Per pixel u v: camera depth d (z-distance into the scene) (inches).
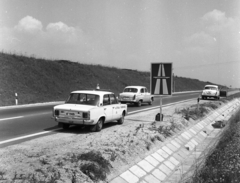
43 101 1059.3
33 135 372.5
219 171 251.1
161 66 526.0
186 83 3720.5
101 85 1728.6
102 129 438.0
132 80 2273.6
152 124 479.2
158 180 267.0
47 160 233.8
